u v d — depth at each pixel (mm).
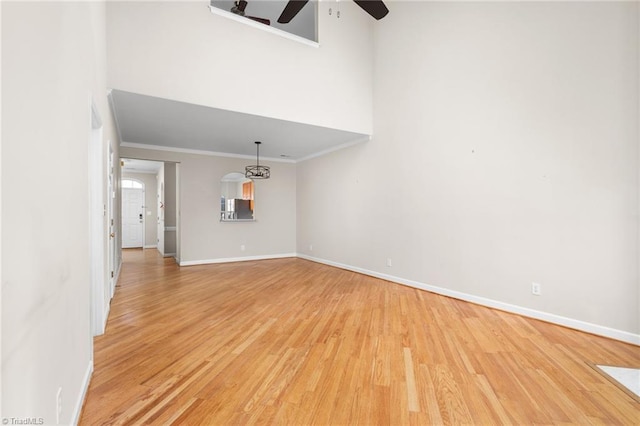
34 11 1040
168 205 7855
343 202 5965
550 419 1627
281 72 4293
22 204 922
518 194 3311
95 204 2691
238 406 1724
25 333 933
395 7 4820
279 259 7164
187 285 4605
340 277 5211
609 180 2697
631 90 2576
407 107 4621
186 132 4973
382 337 2705
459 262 3904
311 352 2404
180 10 3529
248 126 4625
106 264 3123
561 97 2980
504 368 2164
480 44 3664
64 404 1358
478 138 3688
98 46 2496
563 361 2266
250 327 2928
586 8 2812
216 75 3760
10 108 846
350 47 5012
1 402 772
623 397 1817
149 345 2516
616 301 2656
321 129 4832
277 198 7359
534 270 3180
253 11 6125
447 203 4051
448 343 2580
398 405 1741
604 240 2725
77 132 1652
